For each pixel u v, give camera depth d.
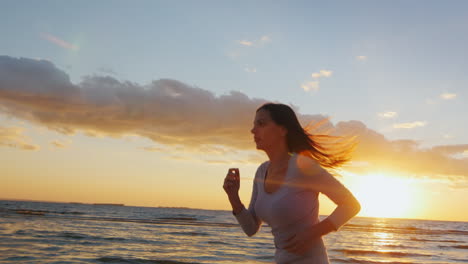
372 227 66.81
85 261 12.41
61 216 48.91
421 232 54.47
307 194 2.12
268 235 32.72
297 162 2.13
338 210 2.02
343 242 28.09
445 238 40.38
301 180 2.11
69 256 13.36
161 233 28.31
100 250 15.80
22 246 15.39
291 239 2.01
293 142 2.32
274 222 2.19
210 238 25.88
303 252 2.04
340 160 2.43
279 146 2.28
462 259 18.42
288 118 2.29
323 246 2.12
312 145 2.38
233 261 14.53
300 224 2.12
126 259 13.32
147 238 23.20
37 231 23.50
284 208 2.11
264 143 2.29
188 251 17.27
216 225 46.09
